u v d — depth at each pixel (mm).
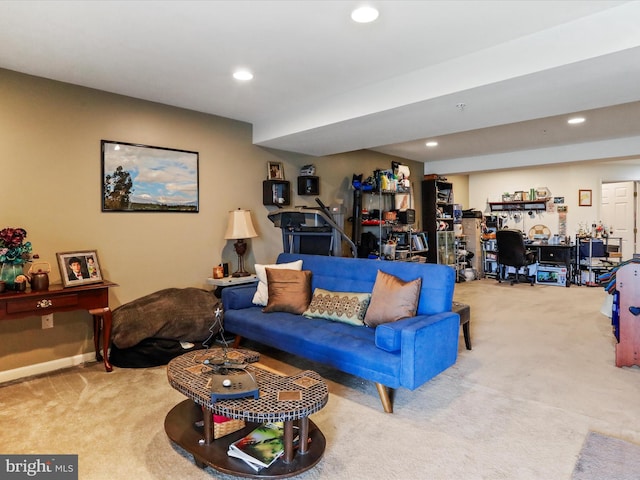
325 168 5488
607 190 8352
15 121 2957
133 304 3334
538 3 2066
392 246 6012
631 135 5180
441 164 7375
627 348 3062
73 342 3250
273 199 4633
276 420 1603
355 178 5773
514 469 1826
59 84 3154
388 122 3580
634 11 2059
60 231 3176
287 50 2619
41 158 3076
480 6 2096
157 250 3736
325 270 3602
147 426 2232
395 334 2352
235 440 1882
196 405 2238
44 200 3094
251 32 2369
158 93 3465
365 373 2453
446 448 2002
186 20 2225
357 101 3391
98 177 3363
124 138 3512
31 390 2725
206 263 4113
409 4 2068
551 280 7430
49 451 1984
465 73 2723
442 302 2787
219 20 2227
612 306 3596
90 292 2963
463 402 2516
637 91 2789
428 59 2781
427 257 7320
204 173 4082
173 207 3840
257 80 3168
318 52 2652
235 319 3363
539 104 3082
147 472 1817
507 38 2473
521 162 6367
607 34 2145
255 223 4578
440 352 2539
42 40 2455
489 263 8422
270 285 3486
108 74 3021
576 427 2197
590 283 7188
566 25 2281
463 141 5570
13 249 2768
